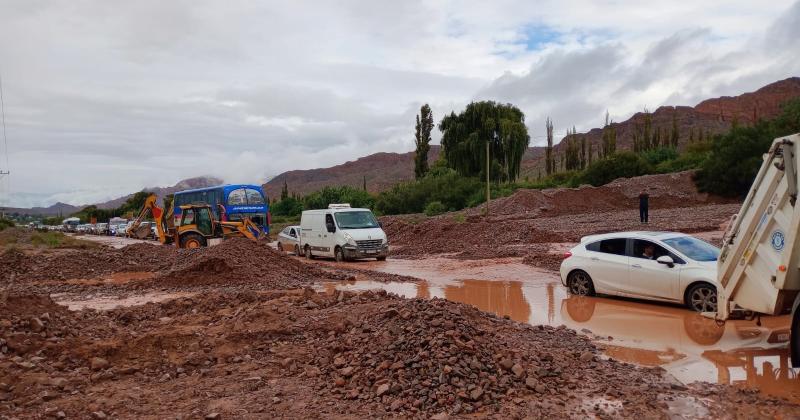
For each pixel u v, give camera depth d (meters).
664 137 88.62
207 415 5.61
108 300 14.98
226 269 17.55
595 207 46.75
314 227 26.00
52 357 7.47
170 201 38.75
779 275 7.53
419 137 83.94
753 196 8.05
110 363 7.36
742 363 7.52
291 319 9.18
